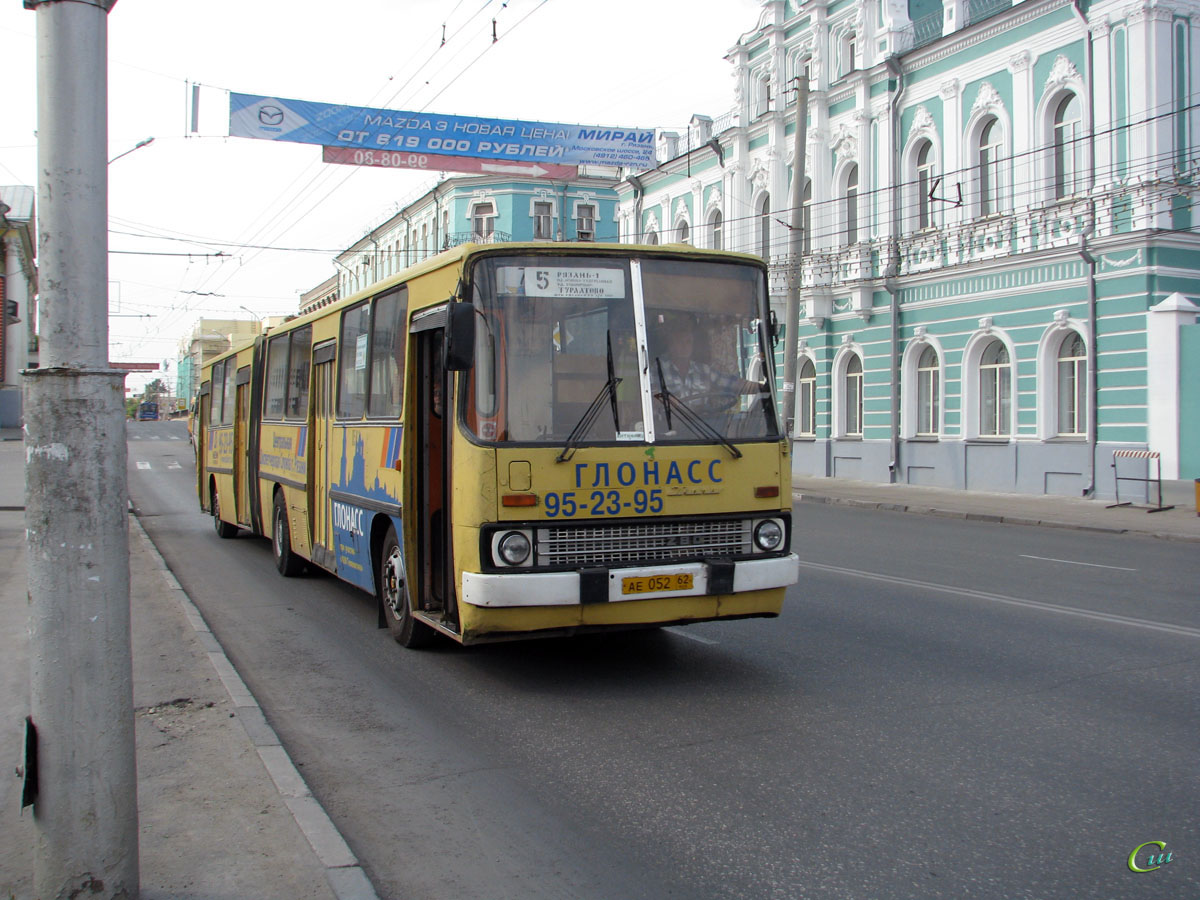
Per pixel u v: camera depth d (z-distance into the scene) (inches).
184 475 1314.0
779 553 271.9
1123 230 799.1
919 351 1017.5
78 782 131.0
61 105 130.9
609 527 254.2
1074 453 842.8
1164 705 246.1
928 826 175.0
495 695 264.7
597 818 181.6
